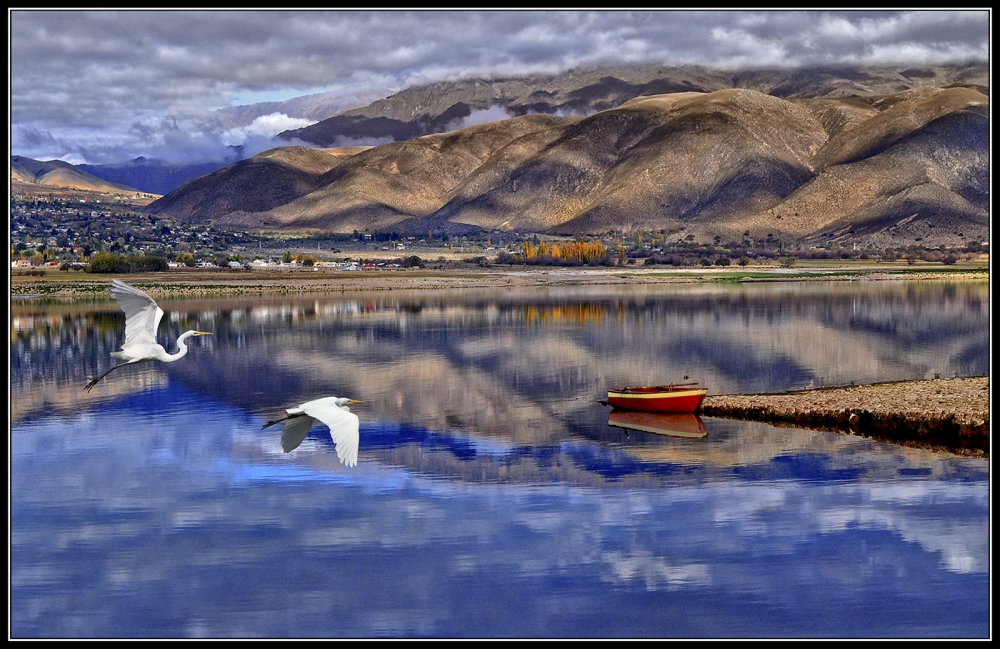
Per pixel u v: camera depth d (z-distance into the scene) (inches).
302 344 3240.7
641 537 1115.3
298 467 1455.5
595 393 2134.6
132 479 1396.4
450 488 1331.2
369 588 984.3
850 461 1402.6
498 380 2357.3
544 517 1196.5
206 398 2127.2
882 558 1035.9
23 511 1243.2
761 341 3090.6
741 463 1416.1
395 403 2032.5
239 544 1115.3
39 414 1927.9
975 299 5034.5
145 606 953.5
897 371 2352.4
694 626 887.1
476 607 939.3
